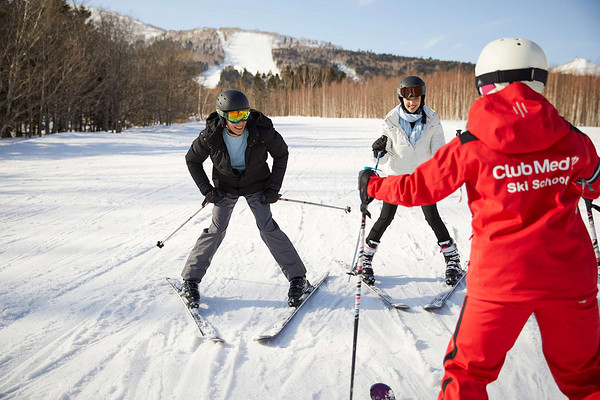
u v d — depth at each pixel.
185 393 2.13
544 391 2.16
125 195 6.96
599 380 1.58
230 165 2.87
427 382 2.23
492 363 1.61
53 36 20.52
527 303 1.50
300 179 8.50
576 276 1.50
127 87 27.31
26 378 2.23
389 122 3.34
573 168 1.53
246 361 2.42
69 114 23.78
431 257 4.08
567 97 51.66
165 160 11.47
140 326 2.79
